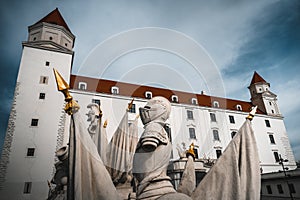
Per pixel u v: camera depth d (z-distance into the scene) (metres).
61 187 4.01
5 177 16.31
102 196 2.10
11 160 16.91
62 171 4.12
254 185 2.49
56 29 24.38
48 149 17.55
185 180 2.66
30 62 21.42
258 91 36.94
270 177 22.58
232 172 2.51
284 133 33.00
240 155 2.67
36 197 16.16
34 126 18.59
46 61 21.97
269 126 32.78
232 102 33.66
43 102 19.84
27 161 17.16
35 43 22.36
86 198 2.05
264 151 30.06
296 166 30.20
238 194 2.39
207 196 2.42
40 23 24.05
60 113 19.44
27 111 19.08
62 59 22.59
